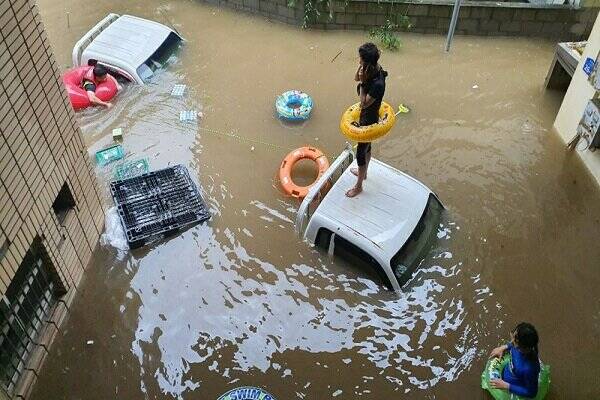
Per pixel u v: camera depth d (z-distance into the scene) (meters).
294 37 10.52
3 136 4.91
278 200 7.52
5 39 4.90
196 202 7.41
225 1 11.20
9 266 5.05
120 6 11.25
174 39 10.01
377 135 6.21
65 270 6.16
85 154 6.62
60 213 6.26
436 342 6.11
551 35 10.40
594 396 5.65
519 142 8.43
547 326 6.21
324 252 6.88
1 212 4.90
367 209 6.70
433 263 6.79
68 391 5.70
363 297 6.48
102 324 6.24
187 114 8.79
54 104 5.81
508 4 10.10
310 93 9.27
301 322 6.28
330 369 5.90
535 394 5.30
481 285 6.59
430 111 8.97
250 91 9.30
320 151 7.93
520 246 7.00
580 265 6.80
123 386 5.77
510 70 9.80
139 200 7.38
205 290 6.57
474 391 5.71
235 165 8.02
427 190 7.04
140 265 6.79
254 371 5.89
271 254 6.89
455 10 9.58
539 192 7.66
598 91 7.52
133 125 8.62
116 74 9.27
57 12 11.01
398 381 5.81
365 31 10.63
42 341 5.86
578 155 8.12
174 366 5.93
